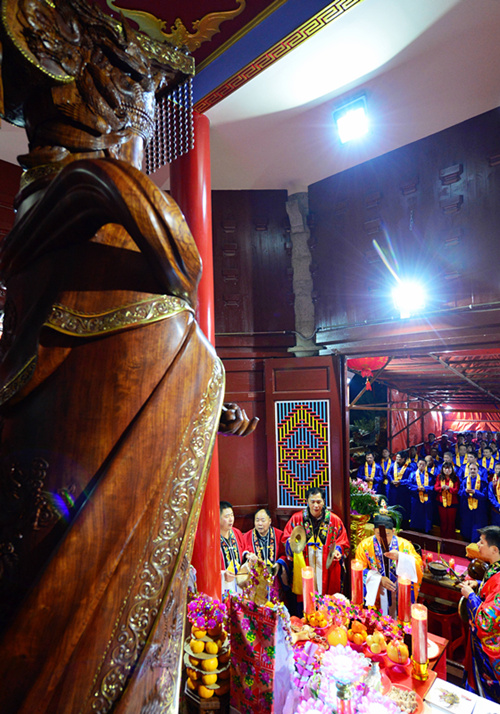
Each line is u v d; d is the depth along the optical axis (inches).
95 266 24.9
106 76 27.8
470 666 128.5
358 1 88.4
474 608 118.1
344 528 159.0
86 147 27.5
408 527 300.5
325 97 121.6
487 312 127.4
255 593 79.8
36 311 25.8
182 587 24.9
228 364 171.9
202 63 107.6
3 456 23.4
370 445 383.9
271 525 161.8
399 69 111.7
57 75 25.5
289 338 175.9
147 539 20.6
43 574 18.9
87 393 22.6
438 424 404.8
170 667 23.0
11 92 27.8
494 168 129.0
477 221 131.8
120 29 29.6
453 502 277.4
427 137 142.7
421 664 89.0
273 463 168.7
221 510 151.0
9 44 24.2
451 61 108.8
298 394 169.0
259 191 178.2
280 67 109.4
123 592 19.6
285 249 177.5
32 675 18.0
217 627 79.9
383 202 153.2
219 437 169.8
